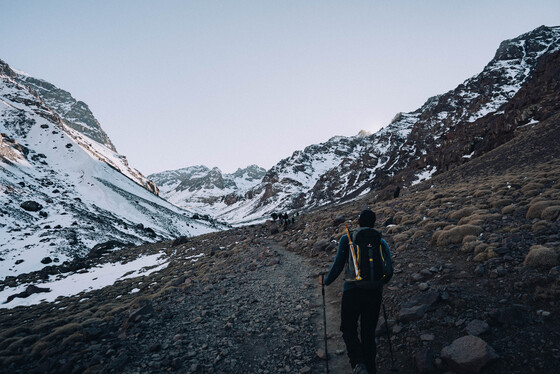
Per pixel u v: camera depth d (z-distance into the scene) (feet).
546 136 131.64
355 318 12.80
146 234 268.21
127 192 432.25
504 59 625.00
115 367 16.87
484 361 11.96
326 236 54.80
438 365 13.09
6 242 155.12
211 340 19.97
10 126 505.66
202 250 92.22
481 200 48.21
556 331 12.86
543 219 27.78
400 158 571.28
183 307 28.48
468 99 586.86
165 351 18.66
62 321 29.53
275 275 37.96
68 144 497.05
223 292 32.35
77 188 363.97
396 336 16.47
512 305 15.52
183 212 530.68
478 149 249.75
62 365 17.72
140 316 25.05
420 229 38.83
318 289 28.99
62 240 161.38
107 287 66.18
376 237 13.08
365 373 10.84
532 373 11.22
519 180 58.13
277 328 21.04
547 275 16.84
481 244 24.57
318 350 17.02
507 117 223.92
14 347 22.66
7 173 278.87
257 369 16.05
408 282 22.75
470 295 17.67
